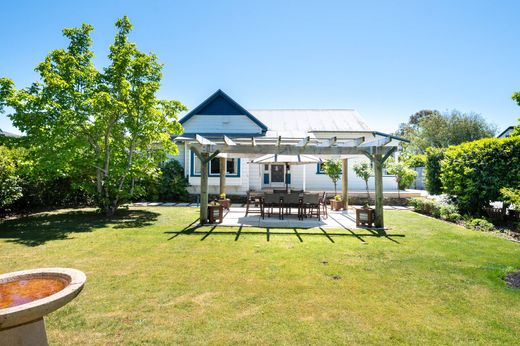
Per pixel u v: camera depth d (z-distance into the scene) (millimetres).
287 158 12602
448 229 9930
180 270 5621
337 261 6270
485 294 4609
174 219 11562
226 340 3293
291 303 4254
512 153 10422
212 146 10609
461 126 41906
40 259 6277
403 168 17969
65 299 2527
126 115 11812
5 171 10164
